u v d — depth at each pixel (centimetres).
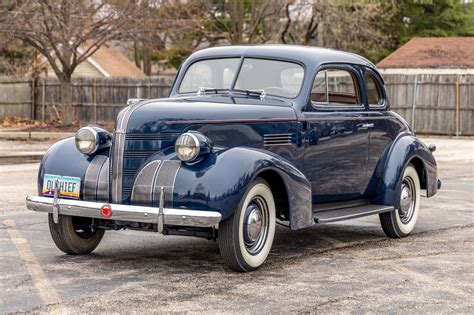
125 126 862
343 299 762
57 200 882
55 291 780
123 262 927
